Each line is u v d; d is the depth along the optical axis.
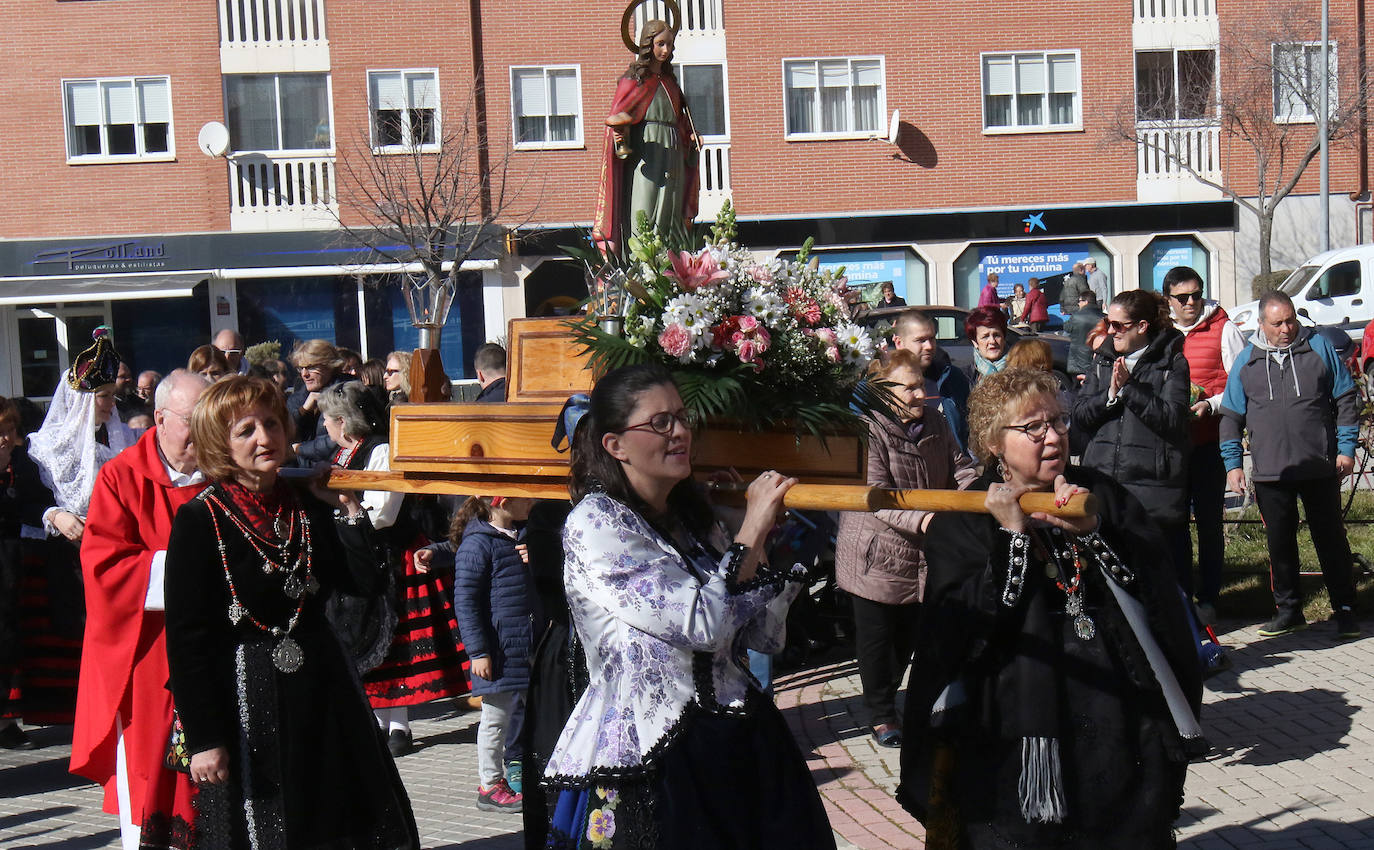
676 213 5.63
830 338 3.66
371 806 3.88
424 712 7.98
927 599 3.58
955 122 25.17
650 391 3.06
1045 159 25.41
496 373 8.45
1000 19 25.12
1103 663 3.41
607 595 2.95
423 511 6.93
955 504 2.99
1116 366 6.39
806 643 7.98
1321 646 7.19
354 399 6.27
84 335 24.25
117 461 4.48
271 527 3.82
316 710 3.80
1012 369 3.65
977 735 3.46
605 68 24.48
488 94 24.30
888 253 25.25
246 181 24.05
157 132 24.11
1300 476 7.18
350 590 3.98
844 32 24.88
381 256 23.70
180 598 3.70
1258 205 25.69
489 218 22.89
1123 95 25.42
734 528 3.44
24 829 5.76
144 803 3.97
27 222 23.94
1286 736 5.80
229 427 3.77
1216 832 4.81
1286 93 25.53
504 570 5.82
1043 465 3.53
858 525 6.10
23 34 23.73
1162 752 3.39
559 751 3.05
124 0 23.84
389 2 23.98
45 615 6.52
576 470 3.21
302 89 24.16
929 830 3.63
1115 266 25.62
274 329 24.48
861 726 6.54
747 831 2.97
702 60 24.67
